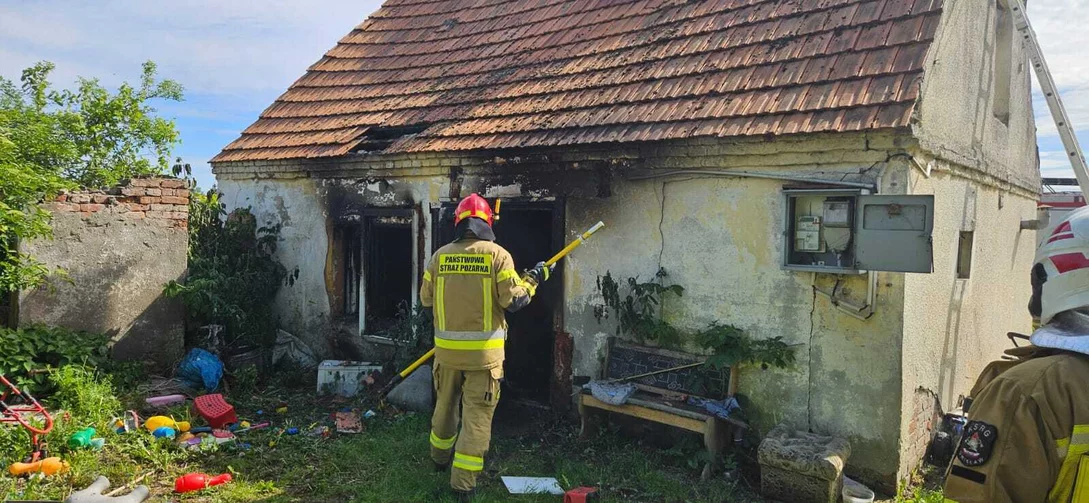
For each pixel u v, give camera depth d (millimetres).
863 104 4449
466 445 4188
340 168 7230
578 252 5789
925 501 4246
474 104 6844
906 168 4301
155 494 4180
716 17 6316
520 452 5172
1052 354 1849
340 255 7465
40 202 5664
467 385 4312
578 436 5473
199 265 7160
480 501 4215
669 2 6957
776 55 5391
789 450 4320
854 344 4555
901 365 4398
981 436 1760
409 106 7391
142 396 5926
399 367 6422
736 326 5008
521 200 6078
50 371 5508
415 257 6711
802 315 4746
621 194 5543
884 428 4461
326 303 7465
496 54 7645
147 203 6625
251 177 8062
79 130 7043
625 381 5410
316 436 5340
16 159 5469
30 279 5457
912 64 4574
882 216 4258
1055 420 1690
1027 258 8680
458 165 6363
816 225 4617
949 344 5500
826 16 5523
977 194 6098
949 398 5586
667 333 5289
